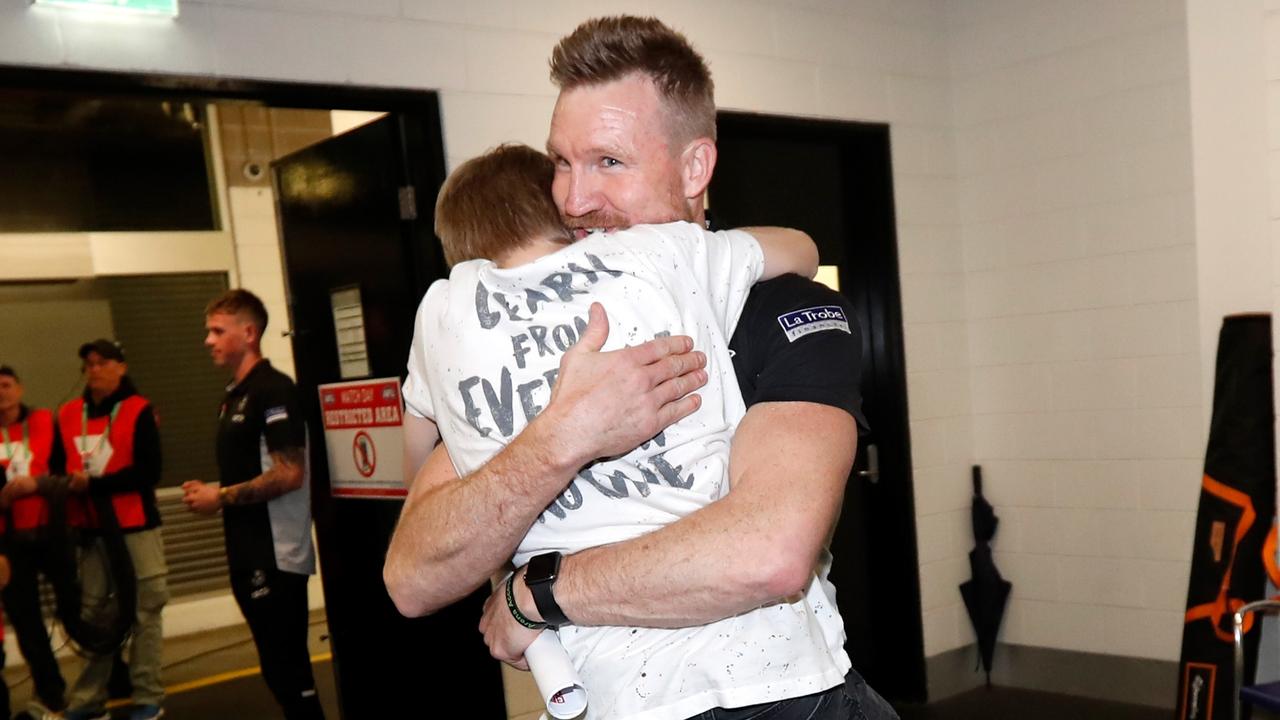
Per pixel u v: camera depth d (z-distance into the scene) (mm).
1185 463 3516
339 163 3121
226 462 3252
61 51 2322
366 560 3102
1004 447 4027
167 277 5770
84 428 4027
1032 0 3854
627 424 944
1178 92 3479
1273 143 2951
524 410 1021
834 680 1040
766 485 946
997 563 4055
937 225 4031
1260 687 2613
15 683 4844
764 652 1000
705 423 1027
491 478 976
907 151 3947
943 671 3943
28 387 5430
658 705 987
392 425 2957
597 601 971
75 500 3967
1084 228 3752
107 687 4086
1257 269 3016
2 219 5297
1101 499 3748
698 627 1006
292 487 3162
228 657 5273
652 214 1184
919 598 3881
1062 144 3799
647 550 946
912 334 3922
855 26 3807
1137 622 3662
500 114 2973
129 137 5598
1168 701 3576
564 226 1178
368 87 2730
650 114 1165
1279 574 2951
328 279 3217
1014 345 3979
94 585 3977
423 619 2910
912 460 3893
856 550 3930
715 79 3416
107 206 5594
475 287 1090
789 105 3609
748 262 1130
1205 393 3178
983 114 4031
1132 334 3637
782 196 3754
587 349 976
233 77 2531
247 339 3330
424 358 1139
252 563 3205
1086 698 3777
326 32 2670
